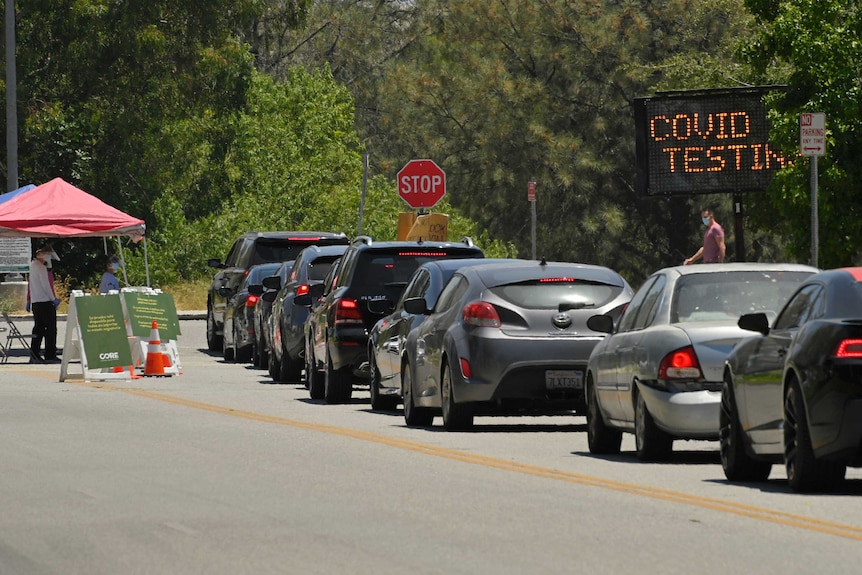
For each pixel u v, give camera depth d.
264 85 162.38
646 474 33.03
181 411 49.41
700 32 164.38
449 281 45.56
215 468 33.72
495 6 179.75
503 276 43.12
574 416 49.84
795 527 25.30
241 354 79.25
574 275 43.16
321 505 27.91
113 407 50.78
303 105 163.12
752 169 76.88
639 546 23.38
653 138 77.25
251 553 22.80
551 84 175.50
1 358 81.44
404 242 54.88
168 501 28.44
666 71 121.88
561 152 168.12
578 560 22.14
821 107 70.94
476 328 42.41
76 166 129.38
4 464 34.44
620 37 170.38
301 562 22.02
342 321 53.69
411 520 26.06
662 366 34.25
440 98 180.12
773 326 31.59
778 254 162.00
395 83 186.38
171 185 138.50
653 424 34.84
